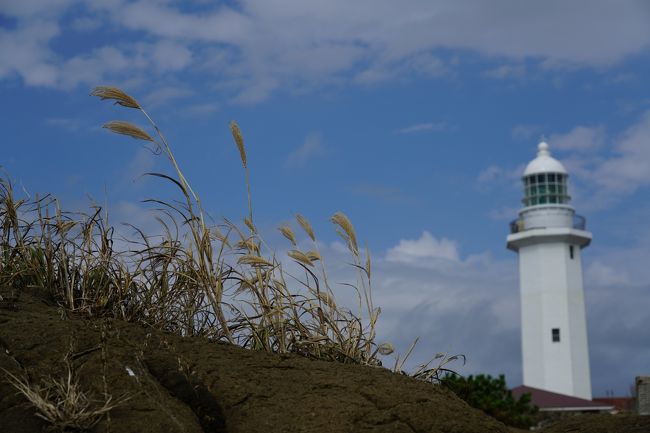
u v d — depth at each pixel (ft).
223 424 14.23
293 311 18.62
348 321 18.99
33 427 12.93
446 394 16.83
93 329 15.29
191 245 18.62
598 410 120.26
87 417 12.98
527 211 167.32
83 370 14.06
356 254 19.49
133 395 13.76
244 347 17.81
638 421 21.30
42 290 17.62
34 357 14.15
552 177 167.43
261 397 14.76
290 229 19.48
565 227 162.91
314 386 15.31
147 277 18.42
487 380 90.33
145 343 15.28
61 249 18.10
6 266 18.10
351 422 14.52
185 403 14.33
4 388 13.41
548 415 106.01
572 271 163.63
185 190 18.44
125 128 17.90
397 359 18.83
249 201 19.36
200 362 15.29
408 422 14.97
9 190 18.79
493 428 15.85
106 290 17.80
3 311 15.66
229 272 18.79
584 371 160.25
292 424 14.26
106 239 18.67
